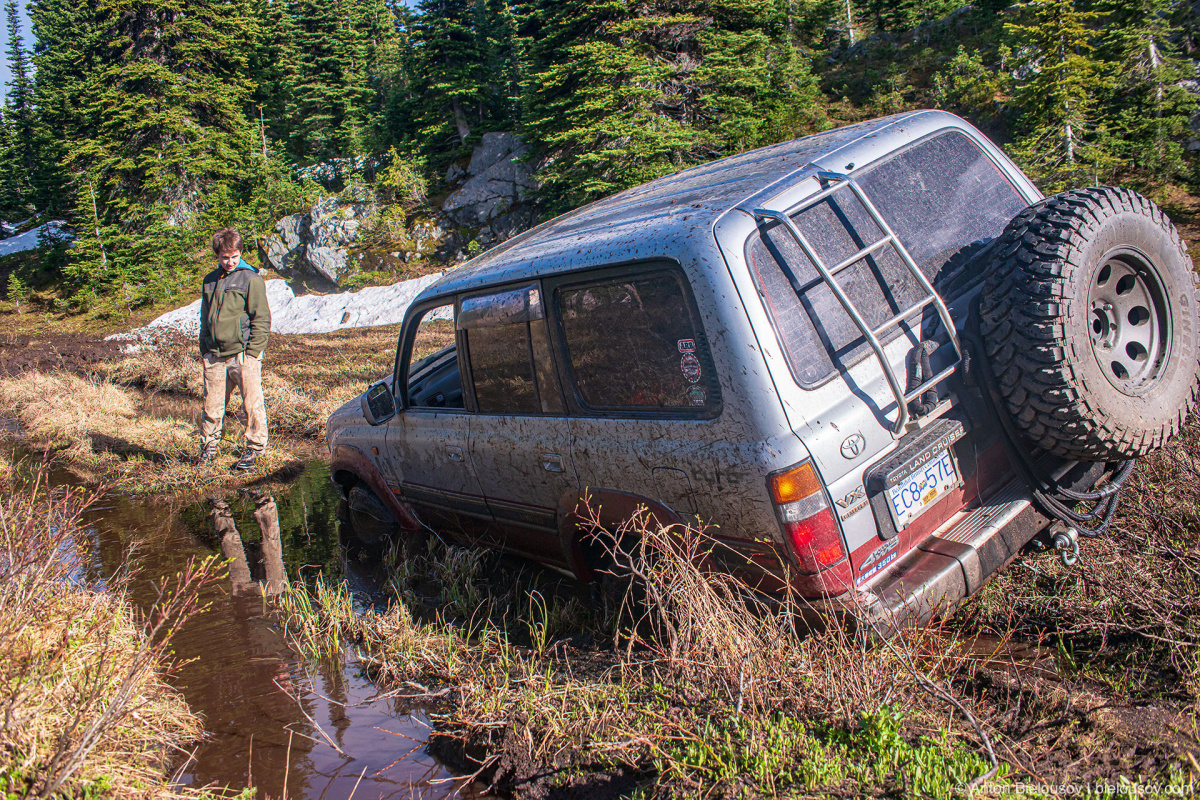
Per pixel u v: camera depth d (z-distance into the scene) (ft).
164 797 7.95
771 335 8.48
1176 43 91.20
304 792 8.61
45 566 9.88
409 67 159.94
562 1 113.39
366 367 51.24
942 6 141.79
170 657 12.34
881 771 6.95
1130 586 9.30
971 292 9.75
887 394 8.81
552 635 11.85
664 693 8.84
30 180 215.72
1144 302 9.45
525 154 128.88
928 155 10.52
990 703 8.13
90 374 56.80
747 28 116.16
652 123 103.40
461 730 9.41
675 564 9.19
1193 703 7.52
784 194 9.18
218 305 24.57
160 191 157.79
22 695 7.87
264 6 208.85
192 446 27.81
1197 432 11.64
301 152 199.00
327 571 15.96
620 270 9.74
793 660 8.54
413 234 144.46
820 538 8.27
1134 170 80.28
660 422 9.55
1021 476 9.27
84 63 166.40
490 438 12.76
